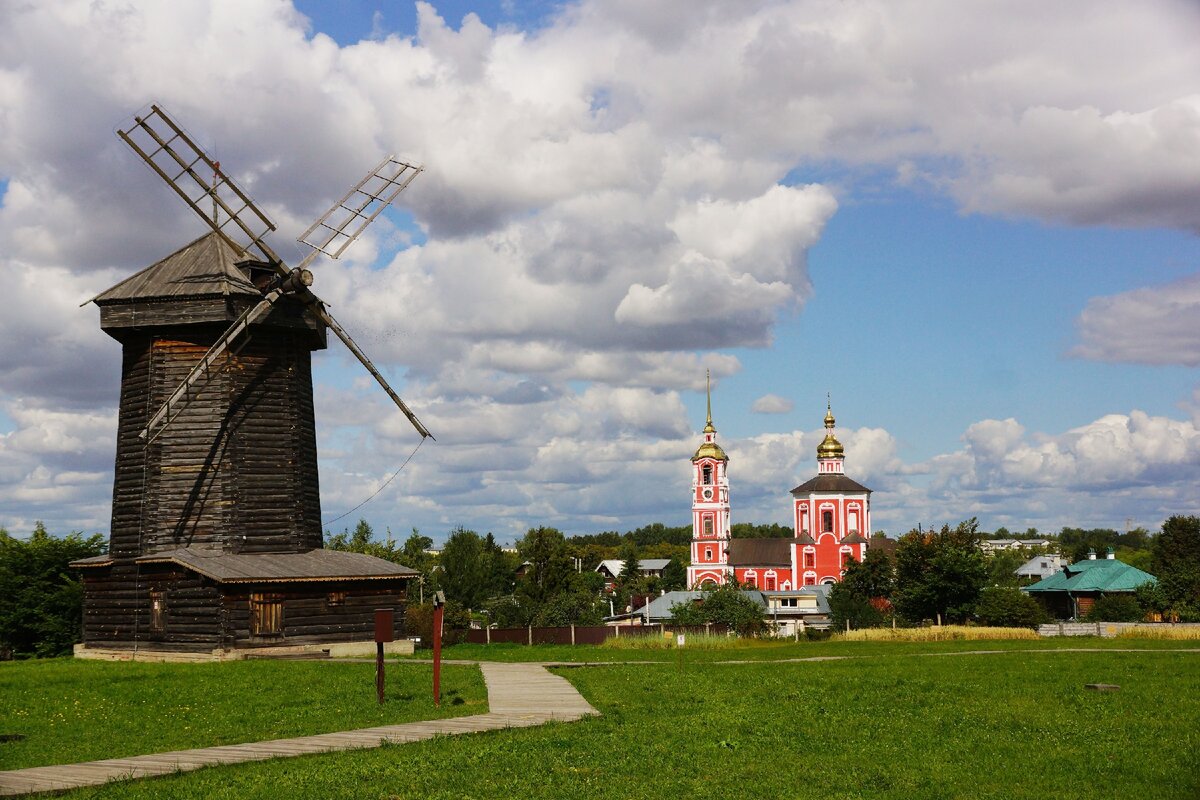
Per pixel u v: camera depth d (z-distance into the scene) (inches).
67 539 2847.0
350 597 2260.1
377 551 4293.8
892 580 4520.2
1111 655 2071.9
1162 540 4889.3
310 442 2379.4
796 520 6392.7
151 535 2203.5
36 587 2719.0
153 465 2223.2
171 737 1082.1
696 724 1104.2
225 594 2100.1
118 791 813.2
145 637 2181.3
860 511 6328.7
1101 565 4517.7
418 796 789.9
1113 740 1027.3
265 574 2123.5
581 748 963.3
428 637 2974.9
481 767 882.1
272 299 2250.2
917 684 1489.9
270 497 2255.2
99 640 2252.7
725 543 6417.3
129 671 1777.8
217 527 2193.7
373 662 1939.0
